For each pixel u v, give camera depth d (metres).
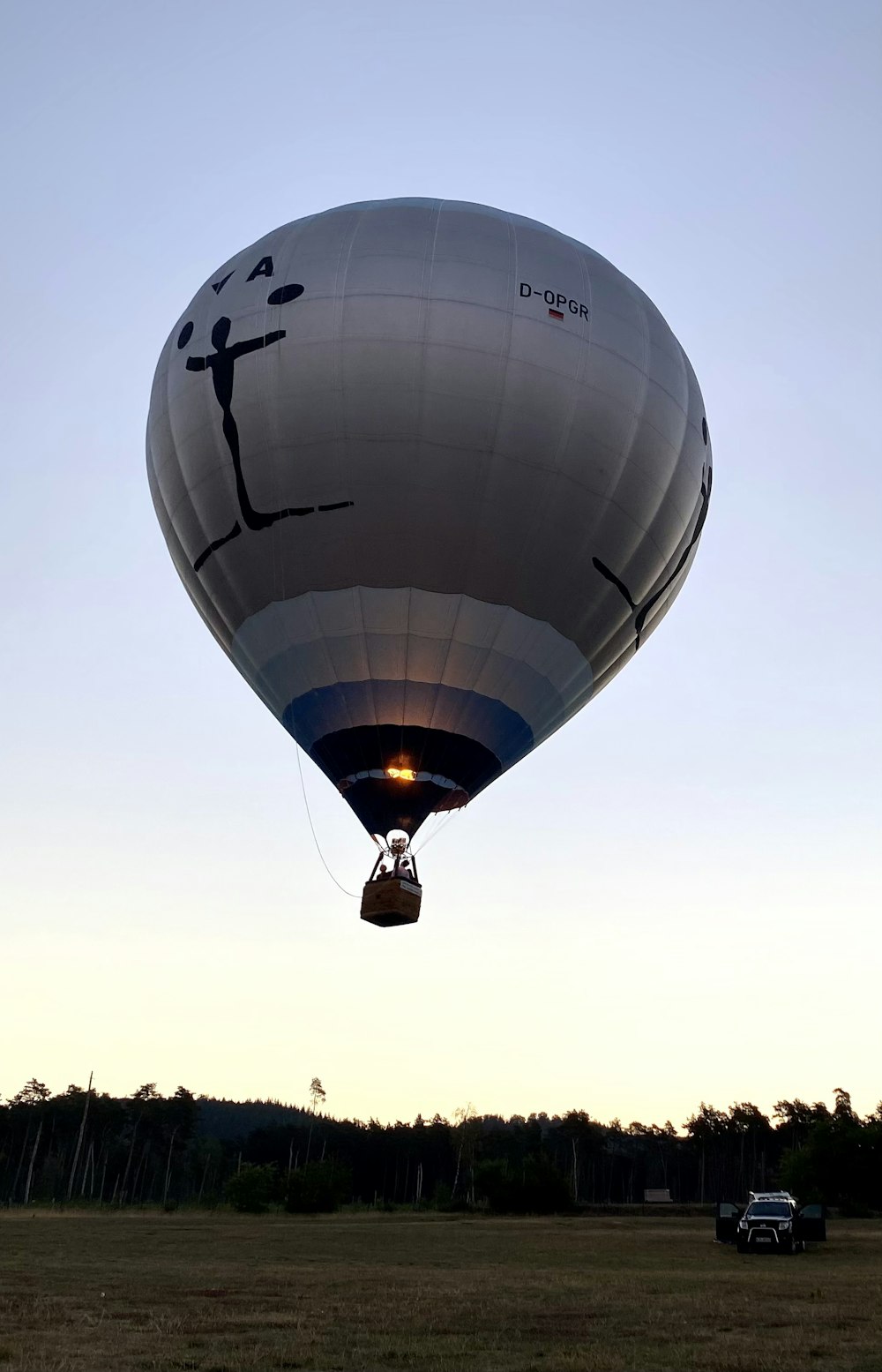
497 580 25.25
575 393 25.23
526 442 24.75
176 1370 10.96
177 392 26.62
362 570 25.00
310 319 25.02
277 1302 16.83
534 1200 61.41
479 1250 29.31
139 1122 112.38
